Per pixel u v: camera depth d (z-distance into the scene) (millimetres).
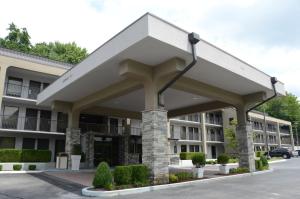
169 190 9836
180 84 12992
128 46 9852
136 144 24406
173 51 10297
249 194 8844
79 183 11812
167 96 17641
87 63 12703
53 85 16875
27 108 23859
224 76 13359
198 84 14047
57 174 15992
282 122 58406
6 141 22312
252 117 46812
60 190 10281
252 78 14164
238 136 17156
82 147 21797
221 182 12148
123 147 23547
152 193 9242
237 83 14594
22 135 23156
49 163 20625
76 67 13828
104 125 24812
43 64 23375
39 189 10586
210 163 27953
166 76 11570
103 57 11367
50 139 24625
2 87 21078
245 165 16516
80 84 14539
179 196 8562
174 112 22219
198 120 40125
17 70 22797
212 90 14930
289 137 64438
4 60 21453
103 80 13891
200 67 12055
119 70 11305
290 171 17312
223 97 15695
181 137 36844
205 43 11336
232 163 28688
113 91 14570
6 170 18625
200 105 20016
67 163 18594
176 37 9977
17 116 23031
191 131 39250
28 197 8953
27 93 23766
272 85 16000
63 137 25250
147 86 11859
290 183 11352
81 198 8633
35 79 24672
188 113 20875
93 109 20453
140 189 9562
